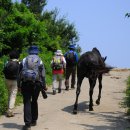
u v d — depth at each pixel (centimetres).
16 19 2089
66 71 1747
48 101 1430
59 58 1639
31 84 959
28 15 2159
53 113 1200
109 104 1401
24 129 962
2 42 1959
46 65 2050
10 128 993
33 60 982
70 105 1359
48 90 1745
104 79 2267
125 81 2155
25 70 969
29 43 2155
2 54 1920
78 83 1219
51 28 3134
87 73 1220
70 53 1738
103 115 1191
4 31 2005
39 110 1248
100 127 1025
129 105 1245
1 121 1075
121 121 1110
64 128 1002
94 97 1563
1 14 2022
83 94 1639
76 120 1105
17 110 1238
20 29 2014
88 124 1058
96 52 1260
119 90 1795
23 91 971
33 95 989
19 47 2002
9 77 1124
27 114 962
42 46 2303
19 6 2267
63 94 1627
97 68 1220
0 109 1172
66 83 1747
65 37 3316
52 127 1011
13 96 1139
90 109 1259
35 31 2195
